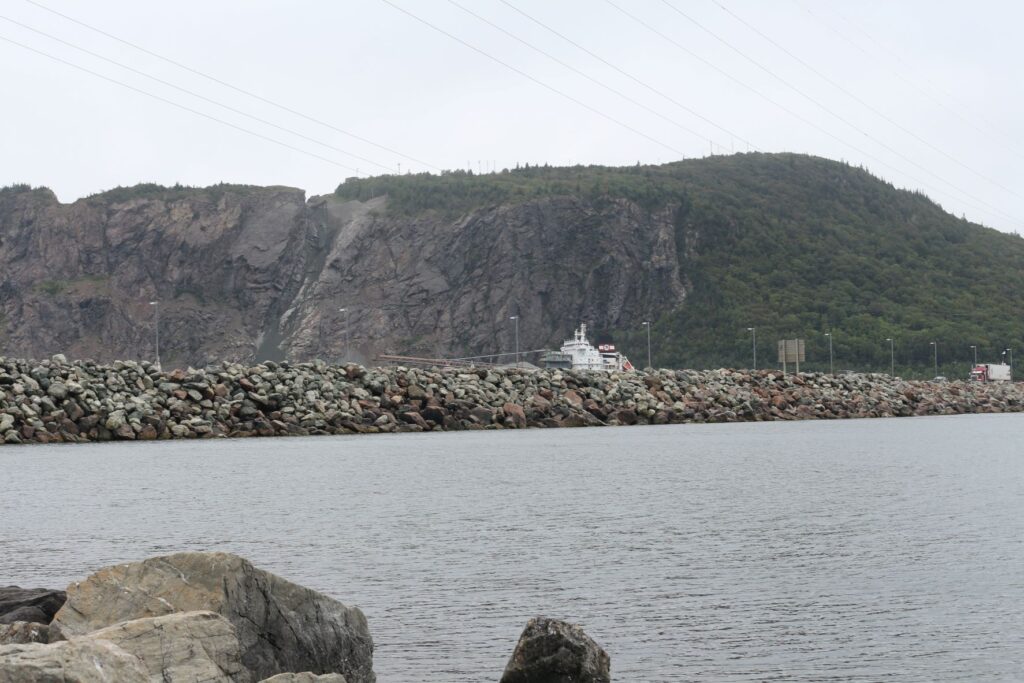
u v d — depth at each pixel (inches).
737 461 2052.2
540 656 580.7
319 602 578.6
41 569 896.3
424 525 1162.6
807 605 777.6
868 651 658.8
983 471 1846.7
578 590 827.4
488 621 733.3
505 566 922.7
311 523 1178.6
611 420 3710.6
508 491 1512.1
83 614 538.3
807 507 1325.0
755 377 4709.6
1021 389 6648.6
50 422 2682.1
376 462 2006.6
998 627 713.6
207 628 493.0
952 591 821.2
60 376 2859.3
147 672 437.1
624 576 879.7
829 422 4062.5
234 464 1959.9
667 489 1540.4
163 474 1756.9
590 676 578.2
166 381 3016.7
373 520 1204.5
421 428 3225.9
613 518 1222.3
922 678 608.4
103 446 2486.5
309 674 506.0
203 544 1030.4
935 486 1583.4
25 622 513.0
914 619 735.7
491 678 611.5
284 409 3065.9
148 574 549.0
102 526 1154.0
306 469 1857.8
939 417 4793.3
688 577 876.6
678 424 3809.1
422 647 670.5
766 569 908.6
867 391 5044.3
